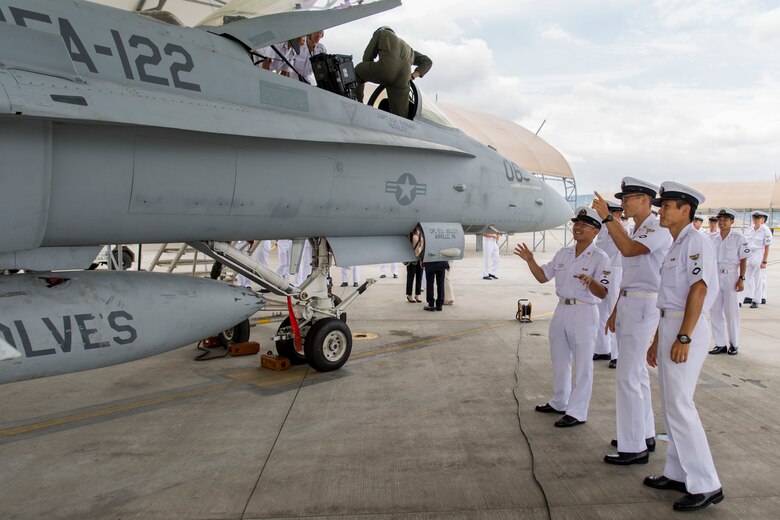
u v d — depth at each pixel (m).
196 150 4.16
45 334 3.51
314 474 3.40
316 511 2.96
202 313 4.30
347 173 5.18
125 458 3.64
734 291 6.56
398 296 11.45
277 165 4.64
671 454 3.22
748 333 7.98
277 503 3.04
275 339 5.83
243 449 3.79
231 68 4.44
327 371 5.73
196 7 5.53
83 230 3.86
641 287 3.55
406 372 5.79
